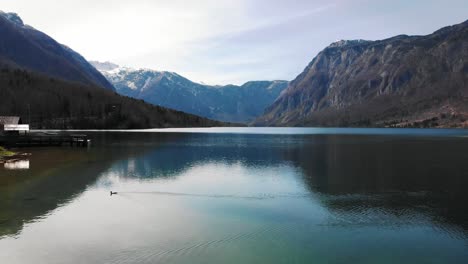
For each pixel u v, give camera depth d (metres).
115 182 40.41
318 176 45.28
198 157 66.62
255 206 30.30
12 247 20.44
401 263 19.02
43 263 18.36
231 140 125.94
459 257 19.81
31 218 25.97
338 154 72.56
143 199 32.47
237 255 19.69
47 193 34.16
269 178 43.88
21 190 35.28
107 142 109.19
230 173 47.62
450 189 37.16
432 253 20.34
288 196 34.09
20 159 61.75
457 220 26.39
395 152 76.94
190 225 24.83
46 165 53.78
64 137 92.56
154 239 21.94
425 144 103.19
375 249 20.80
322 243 21.62
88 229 23.67
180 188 37.62
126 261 18.72
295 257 19.50
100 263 18.44
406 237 22.84
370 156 68.44
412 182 40.91
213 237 22.42
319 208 29.66
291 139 134.75
